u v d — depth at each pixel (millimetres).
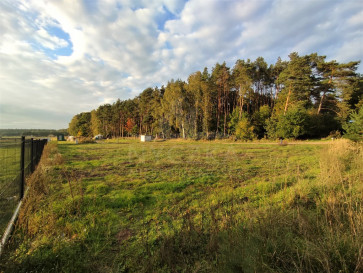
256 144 24734
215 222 2781
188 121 38781
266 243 2205
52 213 3512
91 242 2889
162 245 2482
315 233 2385
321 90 33125
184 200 4613
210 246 2455
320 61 31844
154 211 4051
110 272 2217
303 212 2934
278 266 1979
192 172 7855
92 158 12633
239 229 2664
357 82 28531
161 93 52594
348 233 2178
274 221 2627
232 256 2131
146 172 7914
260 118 36219
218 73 39312
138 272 2238
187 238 2650
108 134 67000
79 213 3818
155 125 46062
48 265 2295
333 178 4566
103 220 3543
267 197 4453
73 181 6262
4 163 3814
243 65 37781
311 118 29781
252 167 8695
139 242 2861
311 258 1910
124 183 6207
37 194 4520
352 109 30125
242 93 34969
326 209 2877
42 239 2723
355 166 5863
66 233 3055
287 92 31984
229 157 12148
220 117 41125
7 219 3094
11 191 3389
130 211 4105
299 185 4531
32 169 6664
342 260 1831
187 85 38750
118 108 59812
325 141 26141
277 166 8688
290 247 2107
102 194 5059
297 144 22891
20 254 2336
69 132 102062
